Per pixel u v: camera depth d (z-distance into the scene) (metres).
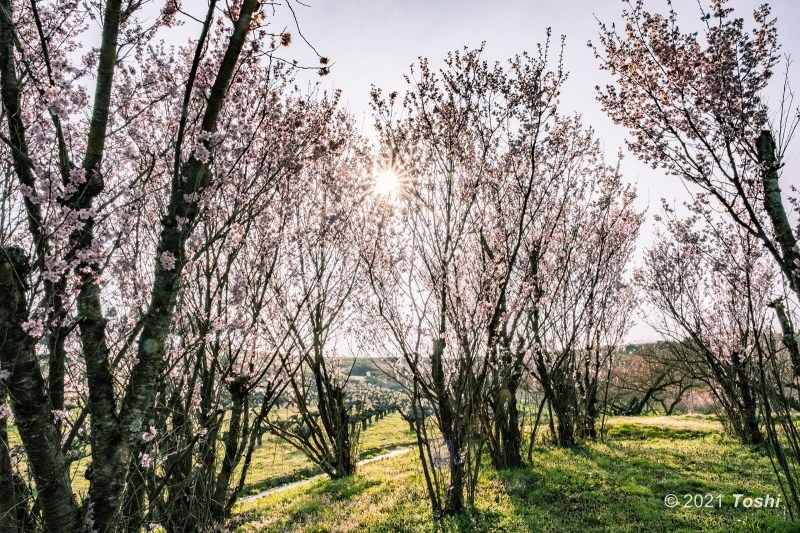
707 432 19.97
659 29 8.20
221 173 5.14
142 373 4.48
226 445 11.12
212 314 8.24
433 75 9.92
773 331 8.23
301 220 12.13
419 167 10.20
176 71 7.59
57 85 3.83
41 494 3.98
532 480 12.61
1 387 3.86
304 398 16.08
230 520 11.72
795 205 8.84
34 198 3.86
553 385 17.55
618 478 12.44
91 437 4.45
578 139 12.55
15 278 3.95
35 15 3.85
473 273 10.89
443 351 10.23
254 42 5.43
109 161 6.24
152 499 6.02
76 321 4.47
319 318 13.76
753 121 7.84
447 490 10.41
